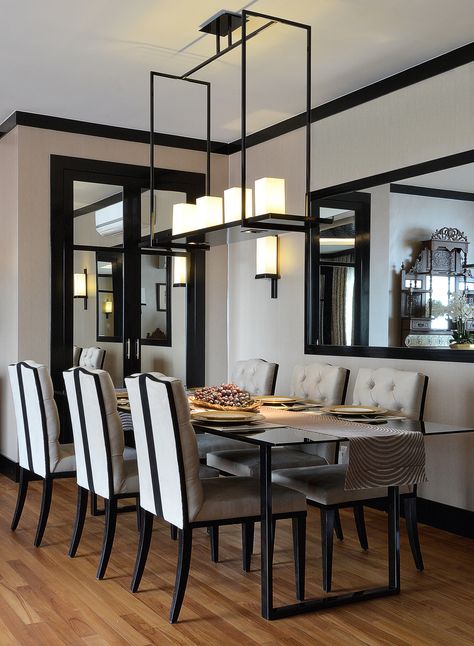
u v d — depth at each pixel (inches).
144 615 119.9
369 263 194.2
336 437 118.5
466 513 167.6
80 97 209.8
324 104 211.8
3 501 201.5
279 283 234.2
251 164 248.4
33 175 227.0
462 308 165.2
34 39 167.6
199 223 167.6
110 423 137.3
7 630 113.9
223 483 128.3
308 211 149.6
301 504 125.0
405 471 122.8
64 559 149.3
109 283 241.3
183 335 255.3
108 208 240.4
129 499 202.4
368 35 162.7
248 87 199.2
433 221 174.2
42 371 158.9
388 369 157.4
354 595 126.3
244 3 147.6
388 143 189.3
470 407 165.8
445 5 147.7
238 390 153.2
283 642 109.6
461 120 168.4
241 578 137.6
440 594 129.9
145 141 245.3
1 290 241.8
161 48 172.7
